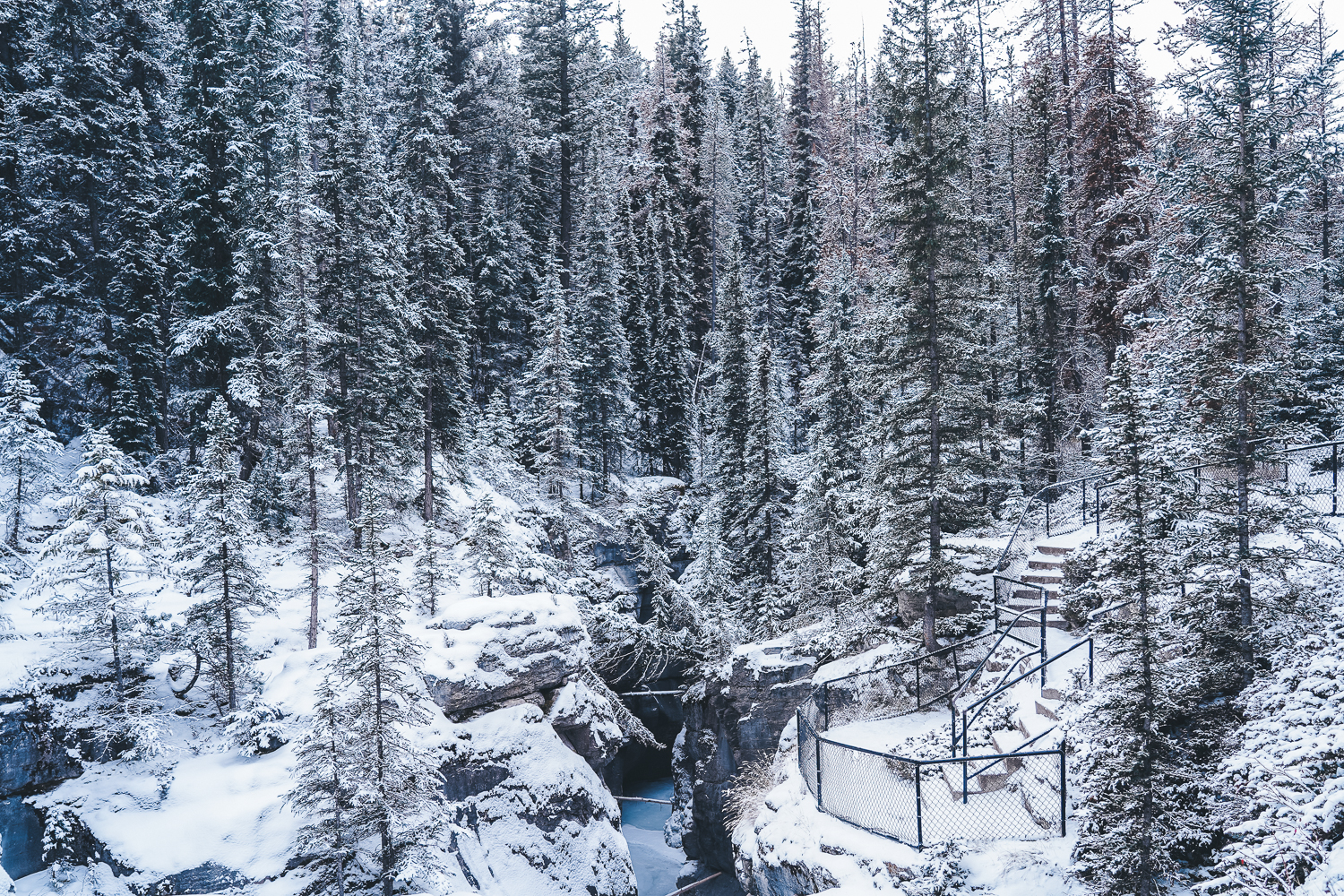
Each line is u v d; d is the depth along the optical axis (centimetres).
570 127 5488
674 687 4100
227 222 3597
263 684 2531
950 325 2312
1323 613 1212
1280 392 1388
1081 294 3400
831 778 1647
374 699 1973
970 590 2289
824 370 3425
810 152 5850
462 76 5178
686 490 4834
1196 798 1183
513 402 4759
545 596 2923
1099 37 3272
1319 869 857
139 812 2136
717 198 5838
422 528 3853
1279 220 1463
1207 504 1337
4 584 2544
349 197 3250
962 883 1239
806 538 2972
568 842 2489
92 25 4131
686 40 6294
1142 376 1867
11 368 3562
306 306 3053
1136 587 1161
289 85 4156
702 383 5353
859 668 2358
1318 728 994
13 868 2138
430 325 3803
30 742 2225
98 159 3934
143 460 3659
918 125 2314
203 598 2478
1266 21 1380
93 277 3916
